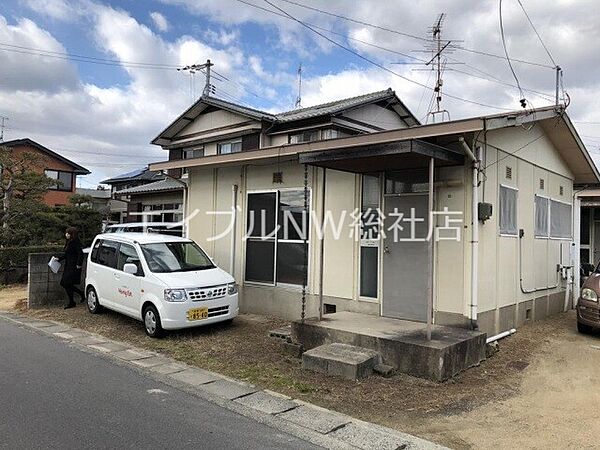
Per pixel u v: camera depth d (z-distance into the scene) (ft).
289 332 23.56
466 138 20.83
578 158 33.91
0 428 12.30
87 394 15.20
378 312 23.91
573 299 36.29
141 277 24.80
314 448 11.84
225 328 25.88
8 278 45.65
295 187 28.37
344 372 17.52
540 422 13.98
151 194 60.34
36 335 24.00
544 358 20.86
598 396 16.30
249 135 47.88
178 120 54.39
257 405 14.78
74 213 66.23
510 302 25.45
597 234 46.26
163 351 21.27
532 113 23.43
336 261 26.02
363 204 25.02
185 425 12.93
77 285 33.01
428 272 18.90
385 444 12.20
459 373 18.28
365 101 46.14
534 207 29.17
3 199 51.60
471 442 12.55
